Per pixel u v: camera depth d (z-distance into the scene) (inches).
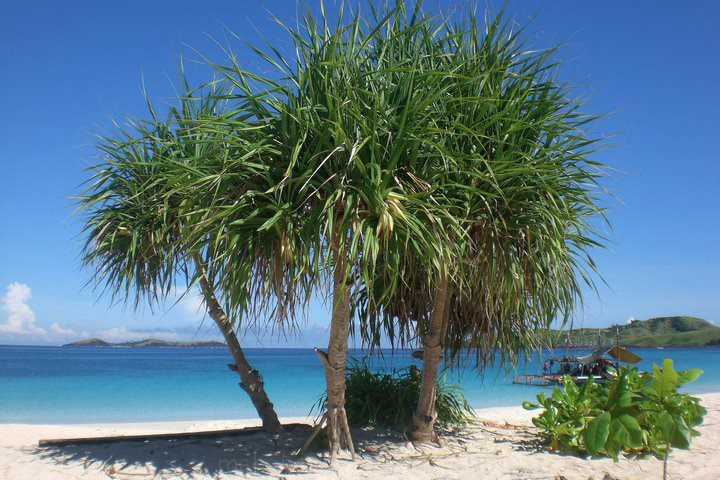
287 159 196.2
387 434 274.4
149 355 3161.9
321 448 241.9
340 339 217.0
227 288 193.5
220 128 197.5
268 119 201.2
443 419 304.2
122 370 1433.3
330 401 223.0
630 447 223.9
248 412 585.9
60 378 1103.6
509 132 208.5
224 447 247.9
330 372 219.0
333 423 222.8
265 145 193.2
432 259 193.2
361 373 308.7
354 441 258.7
